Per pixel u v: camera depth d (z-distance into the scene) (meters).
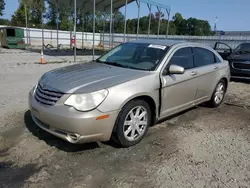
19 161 2.92
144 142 3.56
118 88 3.07
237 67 8.73
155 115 3.69
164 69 3.74
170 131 4.02
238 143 3.66
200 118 4.77
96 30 40.44
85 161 2.98
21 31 23.94
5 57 14.79
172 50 4.04
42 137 3.55
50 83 3.18
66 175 2.68
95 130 2.90
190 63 4.40
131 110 3.26
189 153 3.28
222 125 4.42
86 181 2.59
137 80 3.32
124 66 3.91
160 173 2.78
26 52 19.42
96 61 4.46
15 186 2.47
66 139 2.92
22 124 3.98
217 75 5.16
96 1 22.47
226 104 5.89
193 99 4.54
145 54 4.07
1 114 4.39
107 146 3.39
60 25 42.53
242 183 2.65
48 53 19.41
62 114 2.82
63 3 23.39
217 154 3.28
